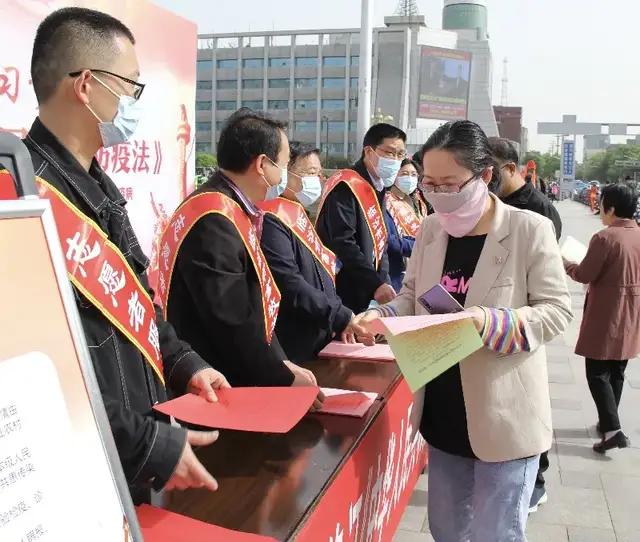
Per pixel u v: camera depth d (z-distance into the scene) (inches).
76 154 49.4
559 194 1662.2
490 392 64.9
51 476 27.6
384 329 56.1
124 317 48.9
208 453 57.1
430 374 56.6
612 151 2650.1
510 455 65.2
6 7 91.6
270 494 49.9
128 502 32.0
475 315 60.3
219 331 67.6
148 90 132.5
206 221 69.4
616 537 104.4
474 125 65.1
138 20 126.7
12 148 34.4
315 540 48.0
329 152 2174.0
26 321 28.2
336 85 2155.5
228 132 74.0
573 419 154.2
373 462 66.3
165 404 52.0
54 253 30.3
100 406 31.4
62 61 47.1
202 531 42.6
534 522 108.6
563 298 65.2
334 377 80.1
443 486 72.9
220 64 2245.3
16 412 26.7
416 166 154.3
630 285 130.6
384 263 130.1
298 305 89.3
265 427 49.5
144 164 132.3
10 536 25.2
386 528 78.5
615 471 128.0
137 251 54.7
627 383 180.9
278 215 96.0
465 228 67.7
